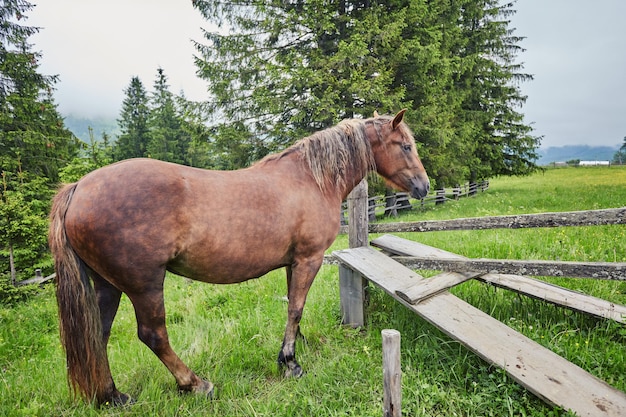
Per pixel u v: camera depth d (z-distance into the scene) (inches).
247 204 92.4
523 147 753.6
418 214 493.7
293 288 110.3
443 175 556.1
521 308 133.1
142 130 1106.7
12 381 114.2
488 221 115.3
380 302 148.6
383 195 545.0
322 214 109.3
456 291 148.9
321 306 156.5
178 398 96.1
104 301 96.1
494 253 200.4
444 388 94.7
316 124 448.5
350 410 87.6
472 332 96.6
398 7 449.7
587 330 116.8
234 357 118.6
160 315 87.6
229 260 91.7
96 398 92.7
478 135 680.4
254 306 173.8
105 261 80.9
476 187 772.0
